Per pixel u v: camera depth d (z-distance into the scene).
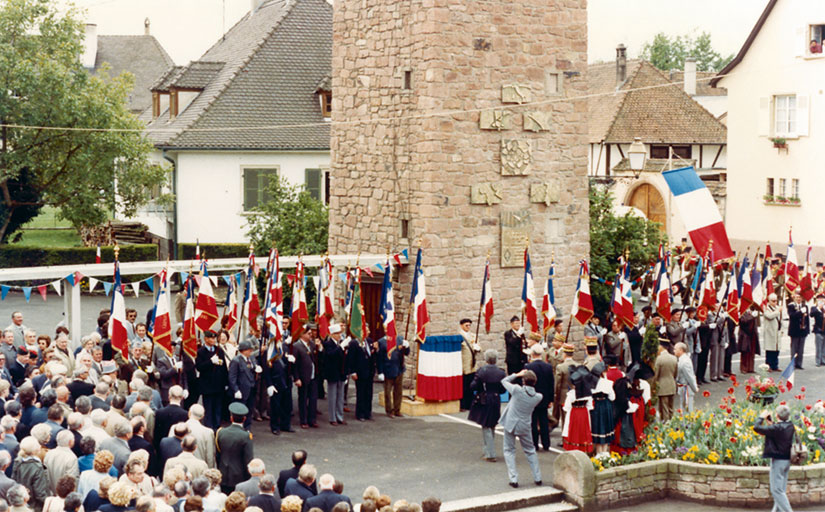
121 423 15.27
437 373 23.72
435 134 24.02
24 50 39.62
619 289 24.08
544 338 24.70
